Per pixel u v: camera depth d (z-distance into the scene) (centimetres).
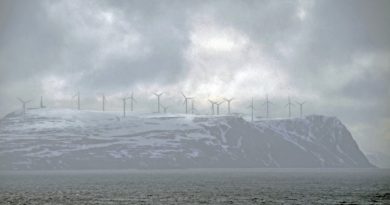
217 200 18012
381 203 16988
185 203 16938
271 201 17650
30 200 18000
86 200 18025
